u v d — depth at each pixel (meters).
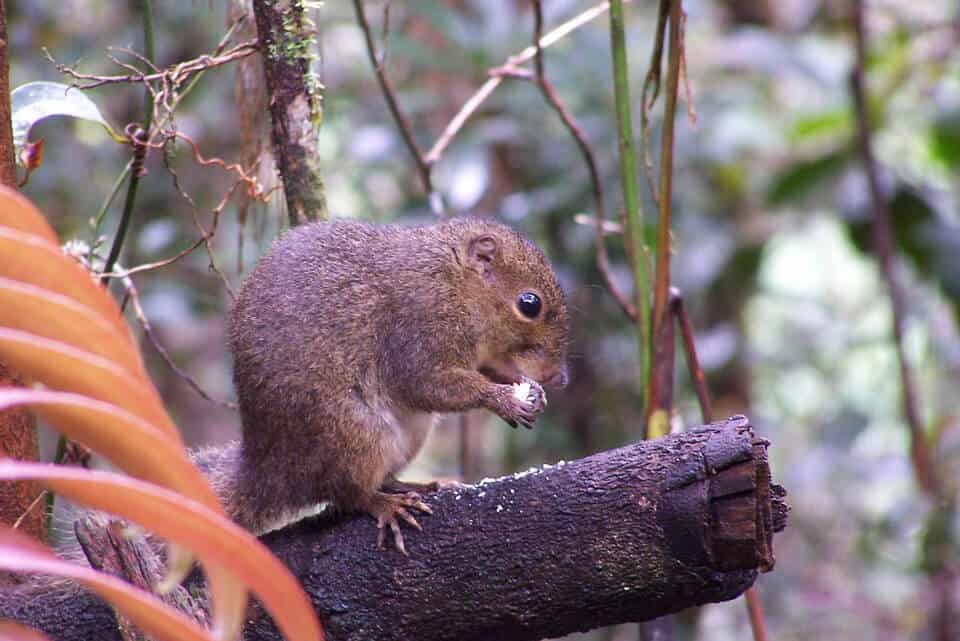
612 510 5.70
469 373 8.08
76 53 14.26
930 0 17.30
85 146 14.47
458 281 8.32
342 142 14.58
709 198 15.96
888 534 14.09
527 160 14.89
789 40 16.23
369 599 6.18
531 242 8.98
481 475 15.78
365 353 7.61
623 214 9.15
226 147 14.95
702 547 5.52
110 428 2.25
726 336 15.07
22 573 6.53
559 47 14.09
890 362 16.89
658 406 7.95
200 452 7.74
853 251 15.58
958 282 14.38
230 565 2.13
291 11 8.01
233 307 7.45
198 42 14.06
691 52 15.95
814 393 17.36
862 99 14.05
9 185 6.52
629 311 9.45
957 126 15.22
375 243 8.02
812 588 15.61
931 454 14.95
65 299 2.34
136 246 14.32
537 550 5.85
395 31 14.55
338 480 7.11
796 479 14.66
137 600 2.18
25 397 2.16
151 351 15.72
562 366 9.02
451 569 6.04
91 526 5.28
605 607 5.83
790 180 15.05
